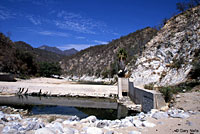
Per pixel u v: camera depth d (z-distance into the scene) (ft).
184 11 94.32
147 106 42.19
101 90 97.60
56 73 271.69
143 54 100.53
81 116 47.57
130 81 77.92
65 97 92.38
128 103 67.77
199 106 27.30
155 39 99.91
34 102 75.61
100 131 16.62
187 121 18.97
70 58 554.05
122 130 17.79
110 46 417.69
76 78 393.29
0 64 188.75
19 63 219.41
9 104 69.67
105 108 60.85
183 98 34.76
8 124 21.04
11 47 248.11
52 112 53.42
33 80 182.39
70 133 16.43
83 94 96.63
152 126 18.42
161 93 35.81
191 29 75.20
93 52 473.67
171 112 24.48
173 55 76.33
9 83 111.75
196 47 64.80
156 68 81.05
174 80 62.13
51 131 15.66
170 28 92.73
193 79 52.08
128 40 360.69
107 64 342.44
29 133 16.43
